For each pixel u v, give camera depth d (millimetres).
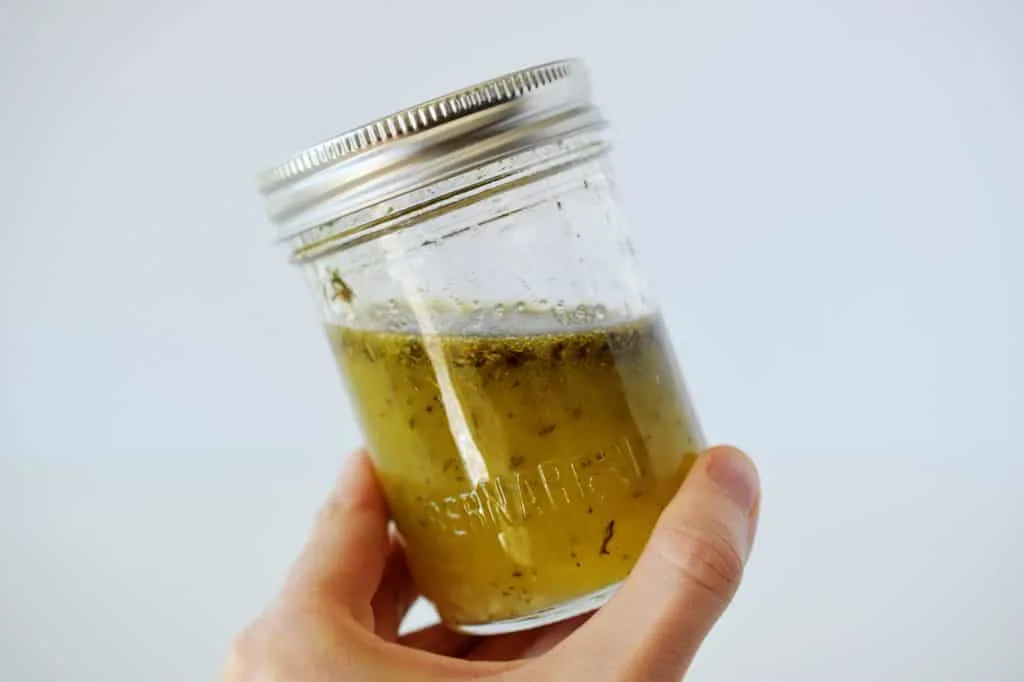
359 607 414
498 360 352
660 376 369
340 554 418
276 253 541
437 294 355
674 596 334
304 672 371
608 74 516
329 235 357
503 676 348
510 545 357
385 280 360
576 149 357
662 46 511
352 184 346
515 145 343
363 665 368
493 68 519
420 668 364
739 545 343
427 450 364
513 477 353
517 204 355
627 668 334
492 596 365
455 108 340
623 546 356
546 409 352
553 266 357
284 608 394
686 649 338
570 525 353
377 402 370
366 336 366
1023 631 523
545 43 516
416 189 343
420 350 358
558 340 353
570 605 359
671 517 345
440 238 354
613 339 358
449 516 365
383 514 437
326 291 374
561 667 342
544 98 348
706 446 387
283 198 363
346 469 442
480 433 355
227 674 385
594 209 368
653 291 396
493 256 354
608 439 354
